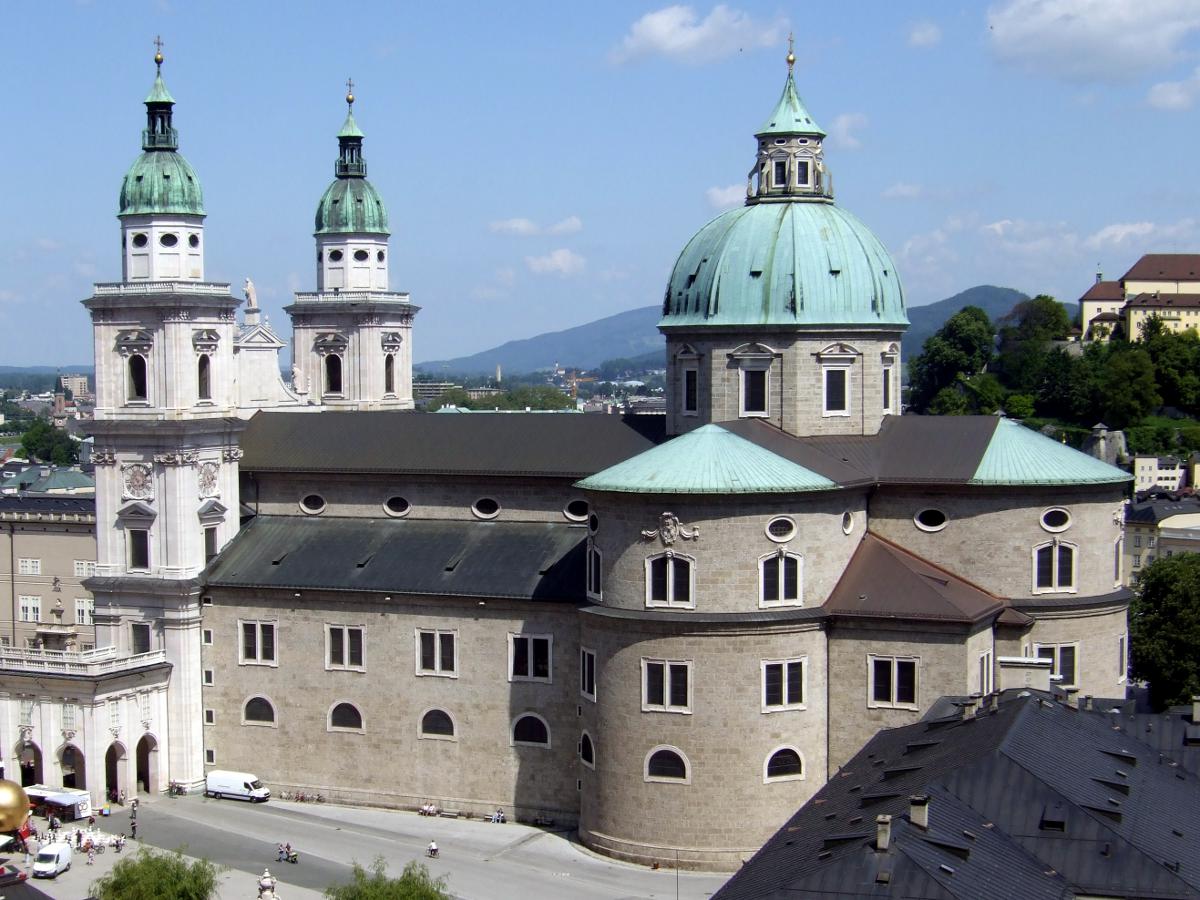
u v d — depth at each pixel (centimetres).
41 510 18712
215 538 13125
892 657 10775
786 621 10688
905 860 6169
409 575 12319
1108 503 11662
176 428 12662
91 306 12900
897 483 11688
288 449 13538
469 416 13375
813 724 10875
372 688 12362
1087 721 8394
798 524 10812
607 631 10912
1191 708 9225
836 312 12181
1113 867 6588
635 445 12694
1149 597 14300
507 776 11994
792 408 12150
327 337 17100
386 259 17412
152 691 12731
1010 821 6869
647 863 10781
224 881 10569
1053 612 11450
